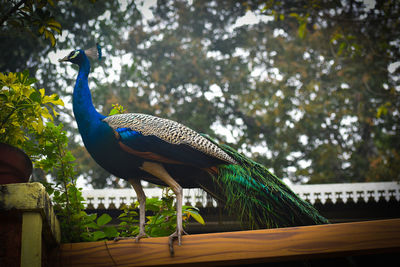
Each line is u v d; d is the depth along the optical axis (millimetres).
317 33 13836
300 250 2762
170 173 3314
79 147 11750
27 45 11219
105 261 2787
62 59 3578
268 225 3174
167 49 14633
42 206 2438
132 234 3395
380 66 13086
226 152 3408
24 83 3004
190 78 14250
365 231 2783
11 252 2424
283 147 13492
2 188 2445
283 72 14438
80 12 12867
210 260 2766
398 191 6816
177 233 2859
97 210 6504
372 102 13523
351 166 12961
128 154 3162
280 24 14961
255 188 3217
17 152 2746
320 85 14109
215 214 6133
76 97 3387
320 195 6789
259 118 13672
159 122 3207
